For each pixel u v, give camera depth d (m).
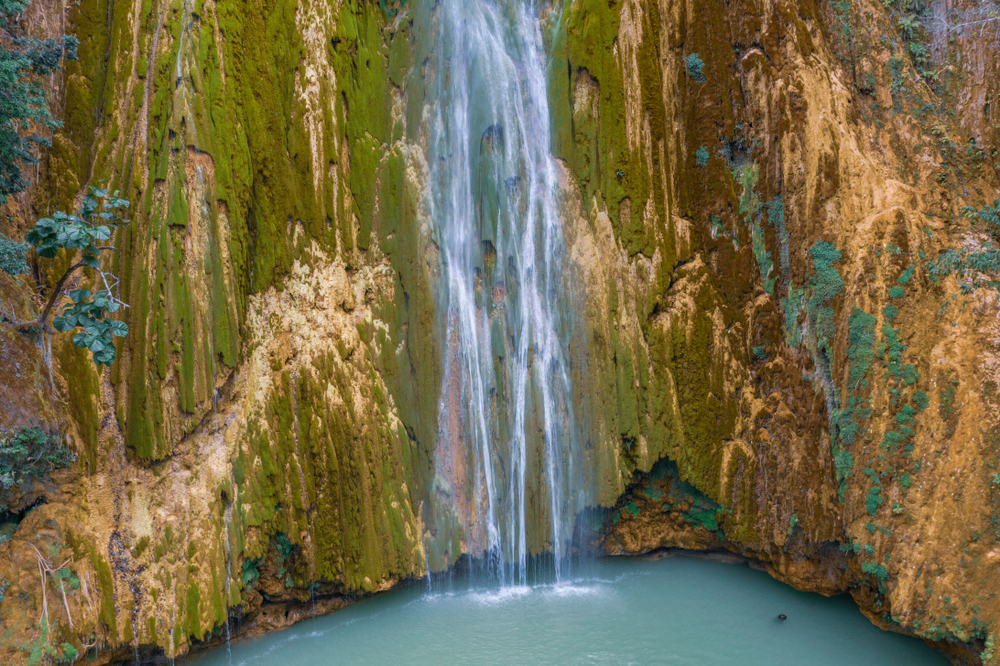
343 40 15.97
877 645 13.72
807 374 15.31
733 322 16.41
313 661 13.23
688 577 16.31
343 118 15.91
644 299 16.61
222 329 13.77
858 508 14.34
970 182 16.45
